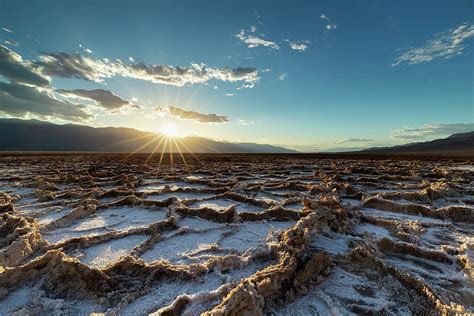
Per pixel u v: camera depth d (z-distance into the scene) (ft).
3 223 22.56
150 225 23.04
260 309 11.17
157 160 127.44
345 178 51.65
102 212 29.09
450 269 15.62
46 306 12.07
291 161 121.39
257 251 17.46
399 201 32.71
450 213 25.81
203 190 40.34
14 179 51.29
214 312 10.00
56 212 28.66
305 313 11.80
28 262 15.37
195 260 17.13
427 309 11.81
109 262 16.99
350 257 16.02
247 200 33.50
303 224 19.39
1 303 12.42
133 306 12.29
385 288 13.52
